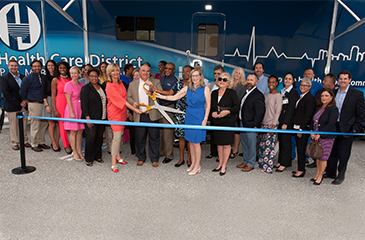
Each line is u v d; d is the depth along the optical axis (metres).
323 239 2.45
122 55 4.80
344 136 3.55
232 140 3.78
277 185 3.57
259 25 4.75
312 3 4.67
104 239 2.38
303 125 3.69
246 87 4.12
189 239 2.41
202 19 4.71
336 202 3.14
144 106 3.85
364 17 4.45
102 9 4.65
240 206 2.99
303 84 3.65
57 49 4.74
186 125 3.43
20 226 2.53
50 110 4.47
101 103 3.92
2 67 4.77
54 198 3.07
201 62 4.85
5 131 5.68
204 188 3.42
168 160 4.34
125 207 2.91
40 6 4.61
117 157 4.23
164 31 4.75
